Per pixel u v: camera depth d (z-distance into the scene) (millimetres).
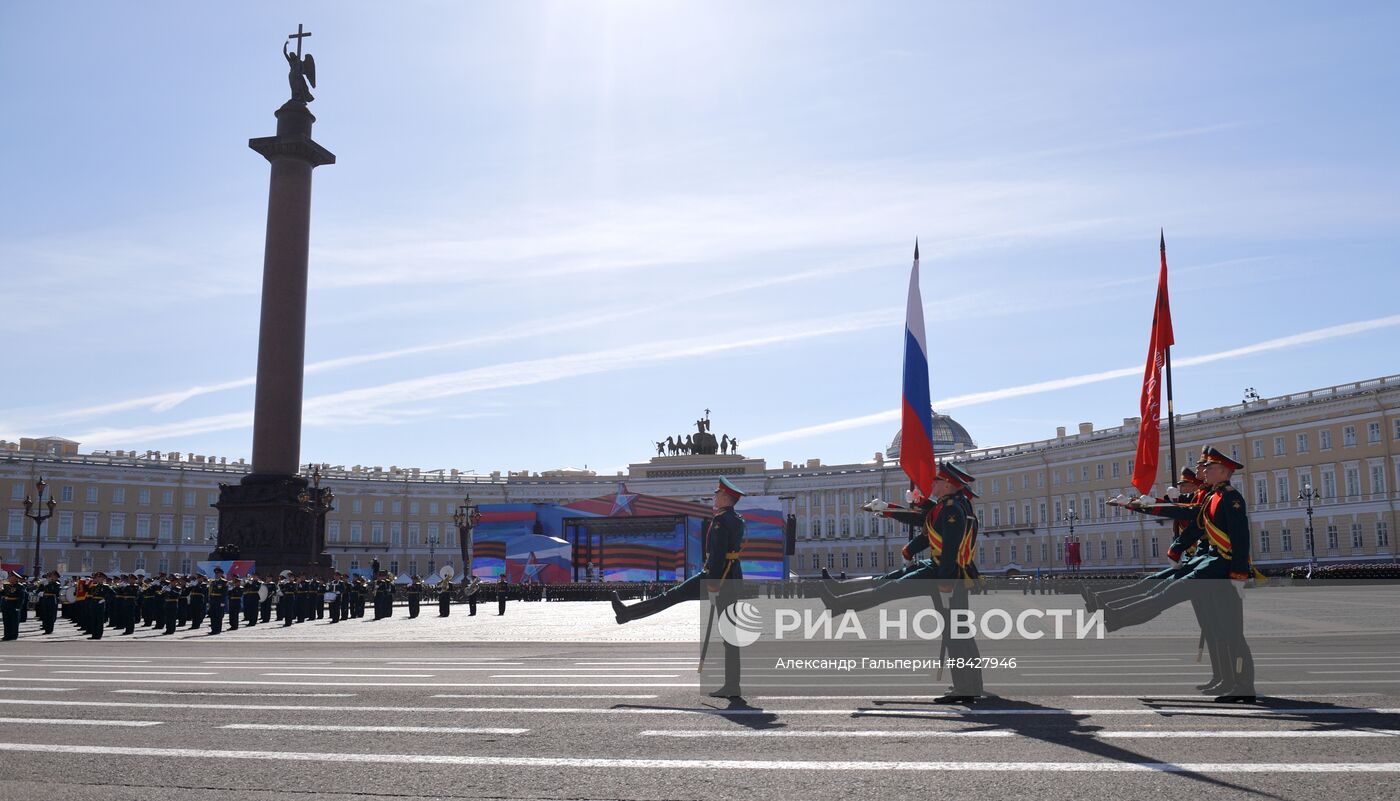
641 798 5805
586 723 8477
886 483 126375
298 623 37469
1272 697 9695
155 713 9367
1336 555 83125
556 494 131750
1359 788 5824
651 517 77188
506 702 10000
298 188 54625
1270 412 88750
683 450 134625
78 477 104812
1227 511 9570
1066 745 7156
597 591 65188
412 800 5824
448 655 17891
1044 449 110062
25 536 100875
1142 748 7027
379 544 124875
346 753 7215
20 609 27906
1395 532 79188
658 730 8055
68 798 5914
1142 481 12688
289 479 52812
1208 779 6070
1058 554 107938
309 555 53688
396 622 37625
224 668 14977
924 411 12375
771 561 64125
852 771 6406
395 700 10234
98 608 27688
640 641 22016
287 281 53875
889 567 124875
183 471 111438
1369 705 9047
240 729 8320
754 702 9656
